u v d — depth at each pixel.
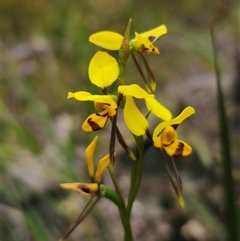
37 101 0.59
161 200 0.56
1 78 0.77
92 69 0.29
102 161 0.31
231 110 0.69
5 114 0.61
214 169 0.56
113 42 0.31
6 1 0.96
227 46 0.86
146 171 0.57
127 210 0.32
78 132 0.65
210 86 0.78
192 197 0.51
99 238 0.52
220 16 0.97
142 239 0.55
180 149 0.30
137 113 0.29
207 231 0.52
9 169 0.55
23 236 0.54
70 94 0.28
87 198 0.55
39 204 0.56
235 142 0.63
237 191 0.56
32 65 0.83
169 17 0.98
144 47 0.30
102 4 0.86
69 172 0.53
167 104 0.67
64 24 0.82
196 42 0.80
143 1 0.93
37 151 0.61
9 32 0.96
